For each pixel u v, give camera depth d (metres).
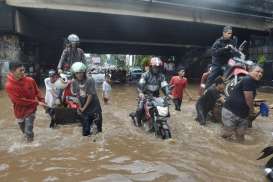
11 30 21.11
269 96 18.86
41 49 31.58
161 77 8.24
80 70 7.27
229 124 7.28
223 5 26.59
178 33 33.38
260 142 7.25
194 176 5.14
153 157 6.04
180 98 11.31
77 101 7.72
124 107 12.34
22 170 5.36
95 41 38.19
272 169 5.13
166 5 24.66
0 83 18.69
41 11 22.30
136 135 7.62
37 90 7.14
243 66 8.70
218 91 8.92
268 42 32.12
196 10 26.09
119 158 5.95
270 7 29.20
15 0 20.47
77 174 5.18
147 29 31.09
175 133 7.90
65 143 6.86
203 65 41.38
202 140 7.30
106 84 13.46
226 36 9.12
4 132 7.83
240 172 5.37
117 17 25.05
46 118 9.55
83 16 24.70
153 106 7.75
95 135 7.52
